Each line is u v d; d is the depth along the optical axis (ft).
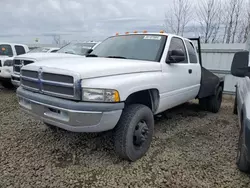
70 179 8.75
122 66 9.58
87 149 11.21
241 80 13.43
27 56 19.25
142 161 10.27
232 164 10.29
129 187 8.41
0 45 27.96
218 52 27.73
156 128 14.74
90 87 8.24
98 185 8.46
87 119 8.30
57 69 8.69
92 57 12.50
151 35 13.41
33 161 9.94
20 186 8.20
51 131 13.32
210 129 15.03
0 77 24.02
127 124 9.45
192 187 8.52
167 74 11.91
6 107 18.43
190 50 15.40
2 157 10.18
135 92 9.73
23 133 12.99
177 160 10.48
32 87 9.86
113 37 14.78
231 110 20.85
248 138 7.99
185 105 21.62
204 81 16.43
